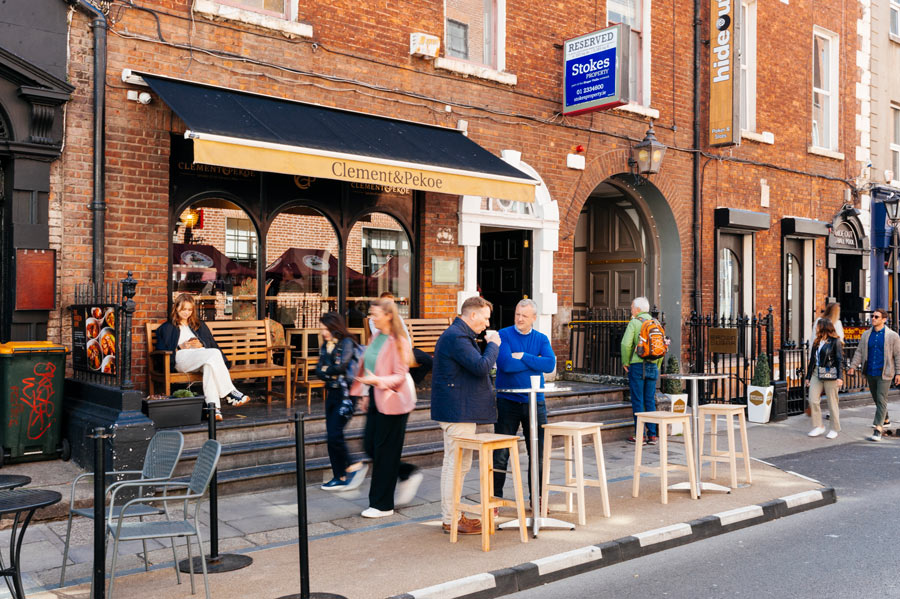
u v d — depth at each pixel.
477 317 6.04
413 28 10.20
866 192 17.03
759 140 14.60
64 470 6.77
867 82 17.25
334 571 5.10
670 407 10.62
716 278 13.91
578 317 12.54
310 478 7.50
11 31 7.36
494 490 6.82
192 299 8.10
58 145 7.57
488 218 10.95
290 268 9.46
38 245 7.46
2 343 6.97
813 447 10.17
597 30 11.10
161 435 5.31
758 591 4.98
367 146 8.52
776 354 15.02
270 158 7.54
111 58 7.97
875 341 10.74
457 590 4.80
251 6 9.05
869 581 5.15
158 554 5.52
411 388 6.56
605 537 5.84
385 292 10.25
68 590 4.79
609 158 12.40
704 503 6.91
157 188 8.27
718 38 13.29
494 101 10.99
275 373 8.55
